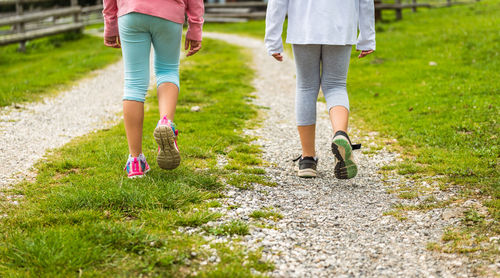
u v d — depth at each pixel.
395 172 3.81
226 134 5.00
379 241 2.49
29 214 2.66
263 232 2.57
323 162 4.16
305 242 2.47
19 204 2.88
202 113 6.11
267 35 3.35
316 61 3.39
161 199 2.87
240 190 3.27
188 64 10.96
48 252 2.10
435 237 2.49
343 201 3.14
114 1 3.31
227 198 3.08
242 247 2.33
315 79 3.47
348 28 3.19
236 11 26.88
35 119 5.86
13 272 1.99
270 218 2.79
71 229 2.38
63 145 4.59
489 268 2.10
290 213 2.89
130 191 2.89
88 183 3.18
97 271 2.02
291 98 7.70
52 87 8.36
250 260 2.20
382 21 19.66
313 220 2.79
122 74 10.11
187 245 2.30
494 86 6.89
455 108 5.85
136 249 2.24
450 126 5.07
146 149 4.14
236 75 9.65
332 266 2.21
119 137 4.81
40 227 2.46
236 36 18.61
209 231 2.50
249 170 3.74
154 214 2.66
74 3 18.64
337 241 2.49
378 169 3.94
